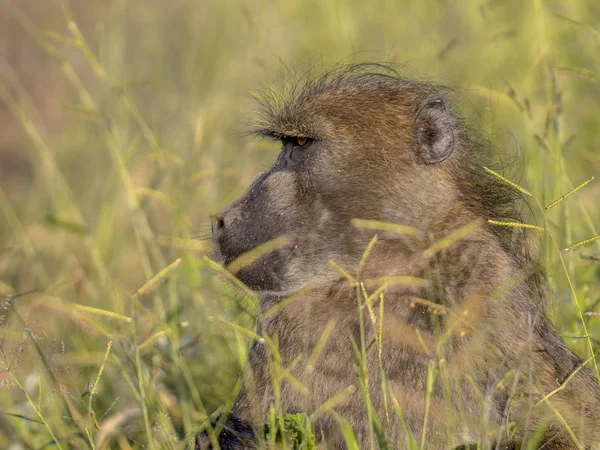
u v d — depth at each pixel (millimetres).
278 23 20359
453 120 9469
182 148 16406
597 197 13602
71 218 15852
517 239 9453
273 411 8023
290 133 9398
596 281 11695
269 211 9242
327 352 8766
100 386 11008
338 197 9156
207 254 11023
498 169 10117
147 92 21531
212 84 19719
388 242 9008
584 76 11383
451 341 8383
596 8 16766
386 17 19234
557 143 11656
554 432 8359
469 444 7984
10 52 24469
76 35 13969
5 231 17453
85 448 9570
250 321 10391
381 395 8508
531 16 16297
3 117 22625
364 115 9320
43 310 12617
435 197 9203
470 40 17203
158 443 9094
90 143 20000
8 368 9055
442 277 8781
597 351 9719
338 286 9062
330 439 8547
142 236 13711
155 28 23953
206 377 11211
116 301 11266
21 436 10391
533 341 8625
